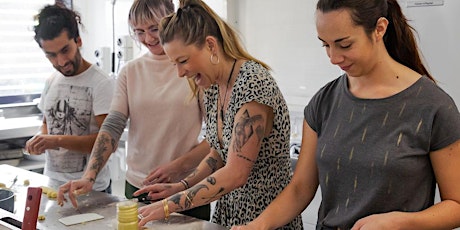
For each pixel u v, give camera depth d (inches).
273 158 58.5
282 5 106.3
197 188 53.5
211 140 63.3
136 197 66.3
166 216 53.2
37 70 147.7
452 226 43.4
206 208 70.2
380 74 46.6
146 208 53.8
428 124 43.5
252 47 114.1
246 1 113.0
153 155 72.9
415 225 42.6
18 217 56.3
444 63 84.8
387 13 46.1
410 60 48.1
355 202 46.9
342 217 47.7
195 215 68.9
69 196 63.4
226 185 53.3
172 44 54.5
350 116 47.6
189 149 72.2
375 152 45.1
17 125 124.2
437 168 44.5
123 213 47.7
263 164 58.7
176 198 53.7
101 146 70.2
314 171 52.5
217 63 56.6
